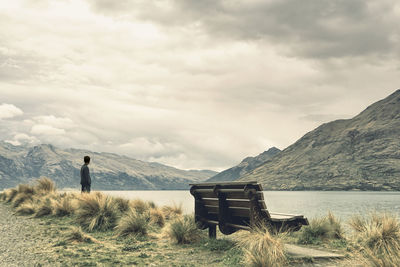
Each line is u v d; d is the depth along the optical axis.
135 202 13.12
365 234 7.11
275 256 5.68
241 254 6.37
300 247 7.45
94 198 10.90
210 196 8.38
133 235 8.89
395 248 5.91
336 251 6.92
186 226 8.41
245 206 7.20
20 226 10.23
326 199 110.75
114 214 10.49
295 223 6.98
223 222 7.69
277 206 62.88
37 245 7.43
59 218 11.76
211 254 6.96
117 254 6.76
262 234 6.27
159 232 9.97
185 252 7.18
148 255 6.75
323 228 8.65
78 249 7.07
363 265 5.45
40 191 17.61
